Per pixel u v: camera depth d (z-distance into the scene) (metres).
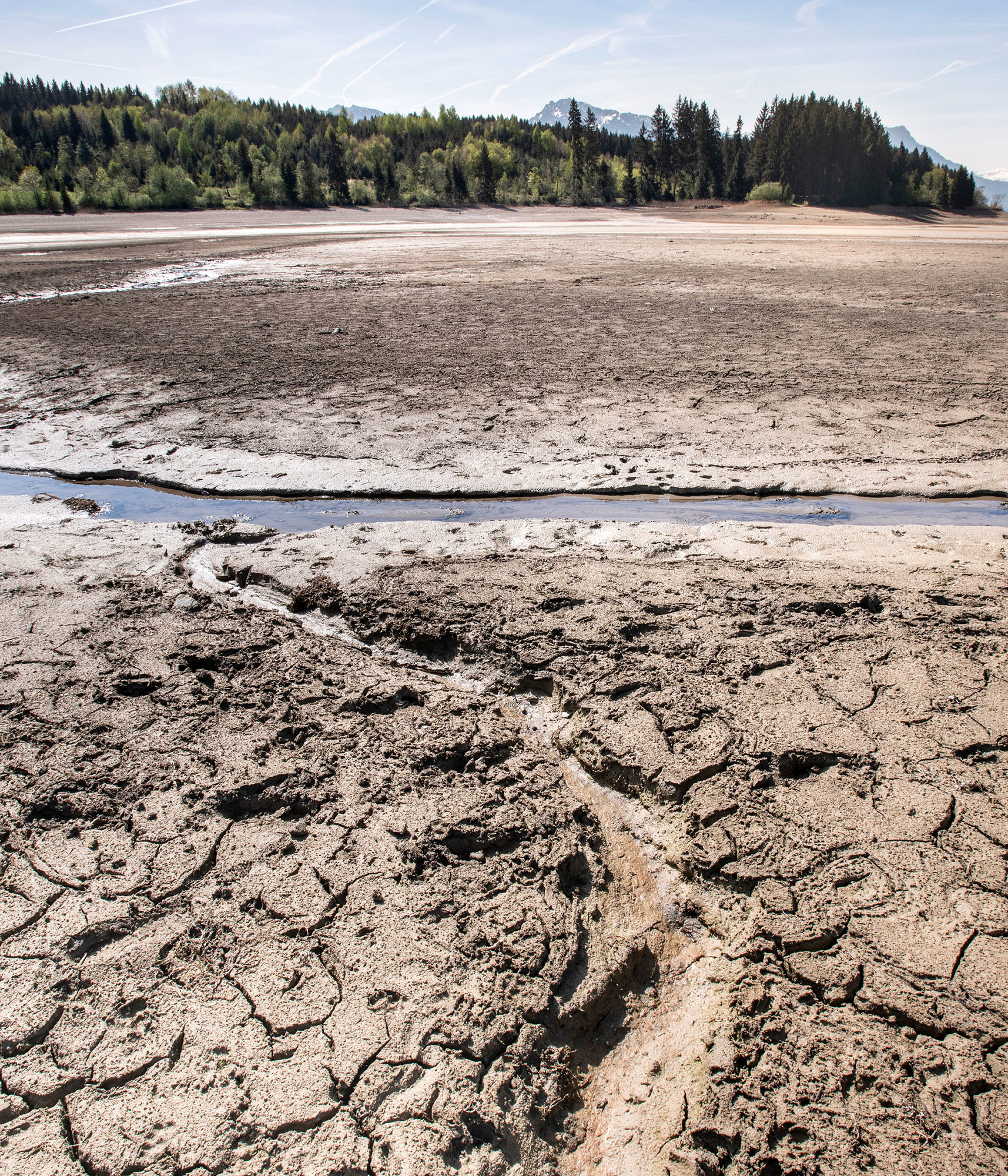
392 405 8.34
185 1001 2.34
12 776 3.23
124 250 25.77
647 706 3.67
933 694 3.70
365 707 3.72
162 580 4.98
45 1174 1.92
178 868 2.80
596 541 5.45
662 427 7.63
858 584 4.74
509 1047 2.23
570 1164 2.03
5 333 12.12
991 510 5.96
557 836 2.98
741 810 3.07
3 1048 2.21
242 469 6.75
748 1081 2.18
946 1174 1.92
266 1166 1.93
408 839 2.93
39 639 4.26
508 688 3.98
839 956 2.49
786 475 6.55
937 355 10.41
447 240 29.84
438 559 5.21
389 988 2.37
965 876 2.74
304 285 17.59
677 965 2.59
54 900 2.67
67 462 6.96
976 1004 2.31
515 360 10.27
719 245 27.31
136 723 3.57
